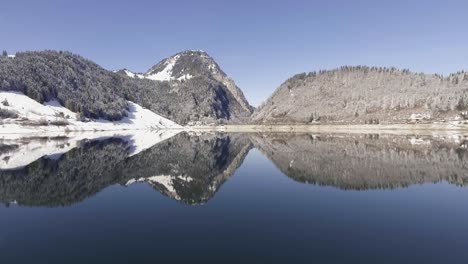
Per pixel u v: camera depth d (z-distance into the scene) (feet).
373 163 199.52
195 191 123.13
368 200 108.06
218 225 80.79
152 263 58.13
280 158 231.71
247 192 121.29
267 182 142.31
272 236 72.64
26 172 160.04
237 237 71.92
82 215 89.15
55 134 508.53
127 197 111.45
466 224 81.92
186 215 89.71
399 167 182.70
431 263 58.70
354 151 272.92
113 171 167.73
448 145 317.83
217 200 108.27
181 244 67.62
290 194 117.91
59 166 180.55
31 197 110.32
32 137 430.20
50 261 58.90
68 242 68.54
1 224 81.05
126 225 80.53
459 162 200.23
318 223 82.74
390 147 304.71
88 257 60.80
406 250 64.95
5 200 106.22
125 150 277.44
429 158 220.84
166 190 124.06
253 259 60.08
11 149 270.05
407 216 89.04
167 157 235.61
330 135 549.13
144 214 90.17
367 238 71.77
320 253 63.21
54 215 89.10
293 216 88.89
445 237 72.59
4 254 62.13
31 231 75.82
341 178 151.94
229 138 491.72
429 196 114.11
